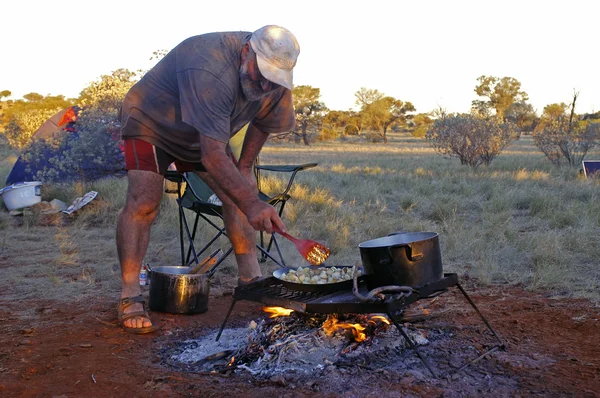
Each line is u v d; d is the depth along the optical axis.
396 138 66.19
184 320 4.02
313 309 2.96
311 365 3.06
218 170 3.21
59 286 4.93
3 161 19.59
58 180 10.05
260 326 3.48
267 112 3.87
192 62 3.29
